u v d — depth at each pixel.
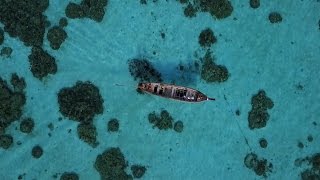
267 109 69.56
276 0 69.88
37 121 67.00
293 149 69.94
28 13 66.00
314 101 70.19
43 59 66.25
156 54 68.25
